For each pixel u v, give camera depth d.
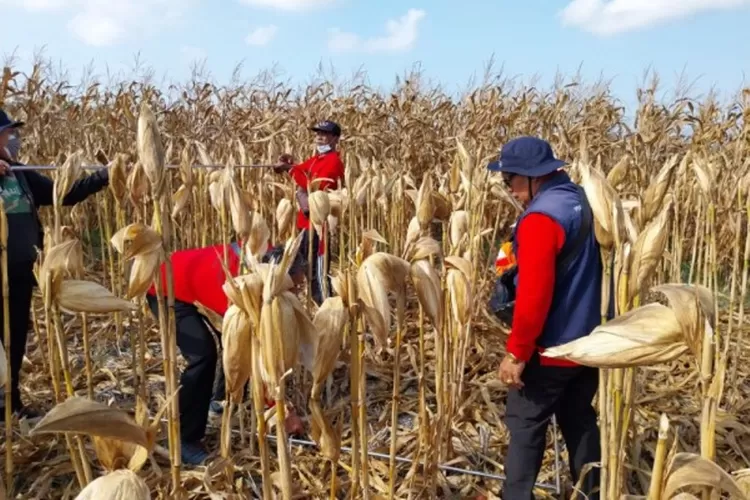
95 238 8.42
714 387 1.33
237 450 3.80
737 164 7.14
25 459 3.55
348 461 3.67
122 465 1.50
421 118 10.09
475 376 4.88
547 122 9.77
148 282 2.05
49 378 4.62
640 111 8.69
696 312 1.33
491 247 5.55
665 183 2.29
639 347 1.39
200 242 6.50
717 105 8.16
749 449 3.93
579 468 2.92
